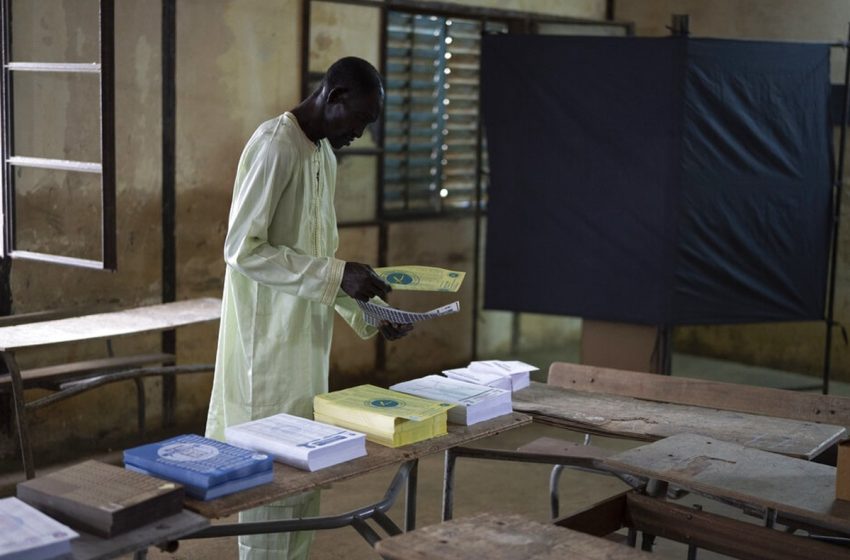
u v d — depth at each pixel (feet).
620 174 17.28
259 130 8.44
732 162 17.11
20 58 14.70
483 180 21.88
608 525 8.19
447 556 6.22
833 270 18.38
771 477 7.69
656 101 16.81
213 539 12.44
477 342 22.17
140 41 15.76
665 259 17.04
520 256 18.37
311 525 7.59
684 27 16.63
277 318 8.61
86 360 15.65
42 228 15.23
